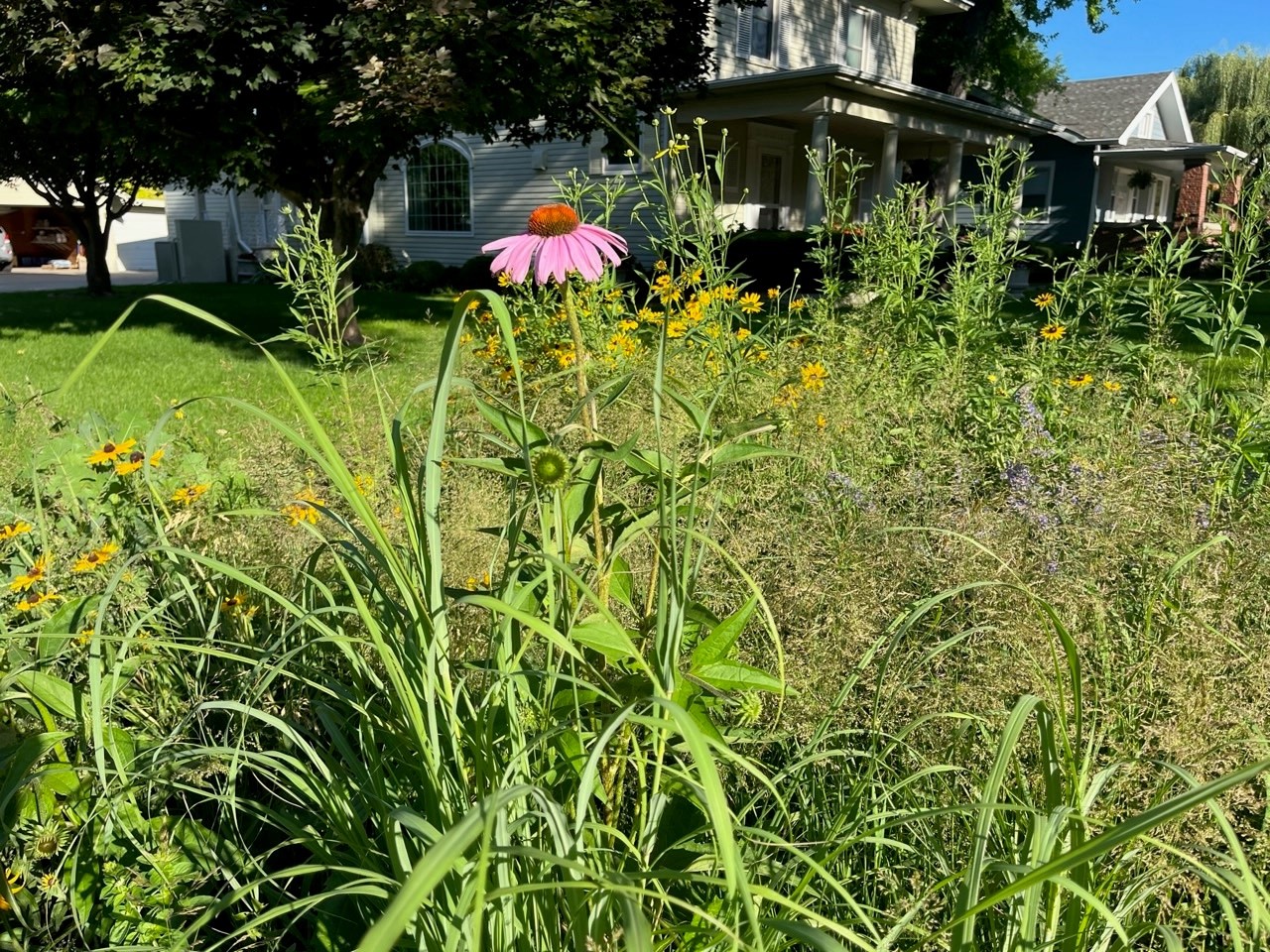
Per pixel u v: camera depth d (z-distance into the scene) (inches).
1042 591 79.1
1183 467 105.5
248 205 993.5
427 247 832.3
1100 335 173.2
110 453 98.5
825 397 143.3
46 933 65.0
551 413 133.9
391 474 113.0
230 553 99.7
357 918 64.3
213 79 343.3
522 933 47.8
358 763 57.8
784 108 617.3
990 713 68.4
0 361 349.7
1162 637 71.4
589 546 65.1
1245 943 59.3
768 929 49.4
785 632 80.8
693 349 159.2
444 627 48.2
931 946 59.4
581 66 373.7
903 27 869.2
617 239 71.0
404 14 338.6
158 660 76.2
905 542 89.0
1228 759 62.6
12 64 344.8
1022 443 132.3
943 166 808.9
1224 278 168.2
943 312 181.0
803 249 523.2
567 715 57.6
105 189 679.1
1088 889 49.9
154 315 514.6
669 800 65.0
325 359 179.3
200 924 46.8
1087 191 956.6
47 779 68.4
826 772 71.1
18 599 86.7
